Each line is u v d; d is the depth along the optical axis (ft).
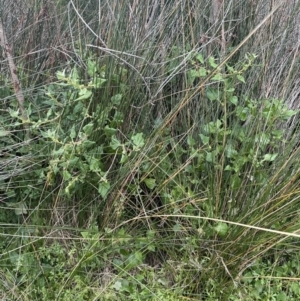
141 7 5.86
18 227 5.34
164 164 5.52
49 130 4.95
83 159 5.40
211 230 5.19
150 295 5.03
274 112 5.27
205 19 6.25
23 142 5.35
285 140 5.42
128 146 5.48
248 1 6.13
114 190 5.39
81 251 5.30
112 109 5.59
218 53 5.83
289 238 5.28
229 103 5.64
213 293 5.07
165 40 5.97
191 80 5.45
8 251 5.10
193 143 5.41
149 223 5.49
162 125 5.32
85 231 5.25
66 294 4.97
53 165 5.00
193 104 5.74
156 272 5.36
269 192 5.12
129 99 5.59
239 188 5.27
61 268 5.22
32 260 5.18
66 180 5.21
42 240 5.36
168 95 5.67
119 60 5.54
